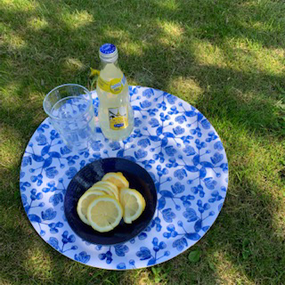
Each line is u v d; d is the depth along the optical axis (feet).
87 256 4.53
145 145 5.66
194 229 4.76
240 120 6.66
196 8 8.83
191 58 7.86
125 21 8.59
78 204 4.60
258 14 8.68
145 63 7.76
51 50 8.02
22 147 6.33
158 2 8.95
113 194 4.62
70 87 5.41
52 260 5.07
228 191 5.72
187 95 7.16
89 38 8.24
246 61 7.77
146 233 4.75
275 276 4.96
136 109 6.11
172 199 5.07
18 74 7.55
